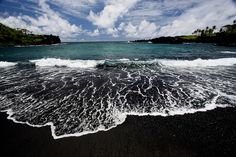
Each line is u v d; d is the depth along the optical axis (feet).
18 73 52.80
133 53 114.52
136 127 22.90
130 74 51.13
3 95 33.99
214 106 28.99
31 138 20.79
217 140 20.33
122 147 19.12
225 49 148.87
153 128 22.72
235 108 28.27
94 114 26.27
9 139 20.68
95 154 18.10
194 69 58.34
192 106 28.96
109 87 38.88
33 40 322.75
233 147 19.15
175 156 17.88
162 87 38.70
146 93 34.96
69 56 98.07
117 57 92.17
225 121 24.43
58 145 19.48
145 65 65.31
